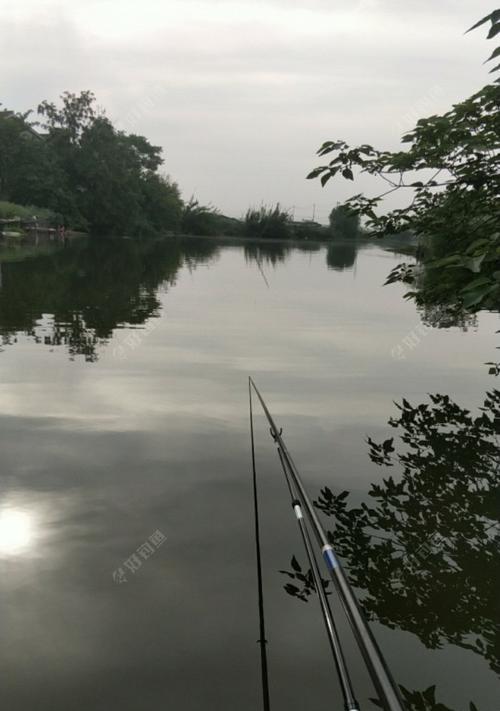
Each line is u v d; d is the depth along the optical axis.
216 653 1.80
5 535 2.44
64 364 5.37
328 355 6.18
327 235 55.78
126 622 1.93
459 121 3.37
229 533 2.51
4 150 38.66
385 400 4.60
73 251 22.08
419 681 1.72
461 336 7.50
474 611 2.05
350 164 3.79
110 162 42.91
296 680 1.70
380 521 2.69
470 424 4.06
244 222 57.59
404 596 2.13
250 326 7.81
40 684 1.67
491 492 3.00
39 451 3.35
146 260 19.73
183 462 3.27
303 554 2.37
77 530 2.50
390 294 12.66
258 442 3.62
